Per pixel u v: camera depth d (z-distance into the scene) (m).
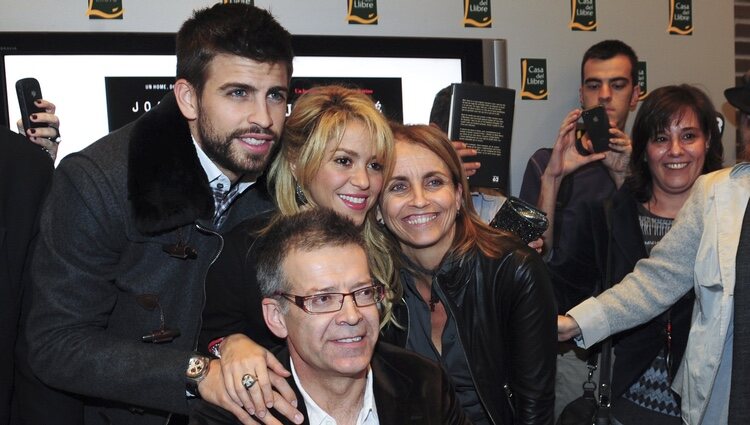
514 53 3.59
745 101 2.17
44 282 1.71
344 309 1.51
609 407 2.42
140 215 1.70
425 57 3.21
